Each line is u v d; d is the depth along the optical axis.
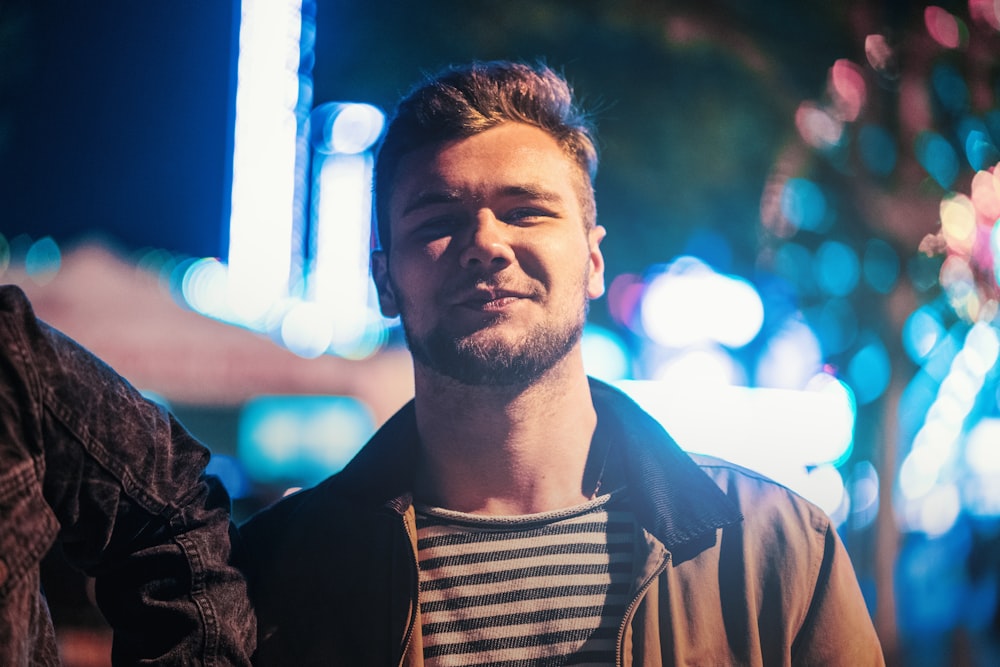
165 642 1.62
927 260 5.47
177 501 1.61
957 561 7.63
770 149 5.67
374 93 6.41
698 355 7.24
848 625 1.81
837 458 6.56
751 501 1.88
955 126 5.33
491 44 6.01
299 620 1.79
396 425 1.90
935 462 7.16
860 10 5.23
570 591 1.73
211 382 6.49
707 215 6.02
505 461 1.78
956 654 6.46
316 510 1.88
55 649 1.52
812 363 6.82
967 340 6.39
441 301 1.72
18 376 1.39
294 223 9.89
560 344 1.72
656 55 5.78
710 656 1.75
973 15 5.23
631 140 5.84
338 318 8.77
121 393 1.56
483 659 1.70
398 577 1.76
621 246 6.39
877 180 5.31
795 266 6.05
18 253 7.19
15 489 1.34
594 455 1.87
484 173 1.75
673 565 1.78
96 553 1.56
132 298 6.65
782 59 5.36
